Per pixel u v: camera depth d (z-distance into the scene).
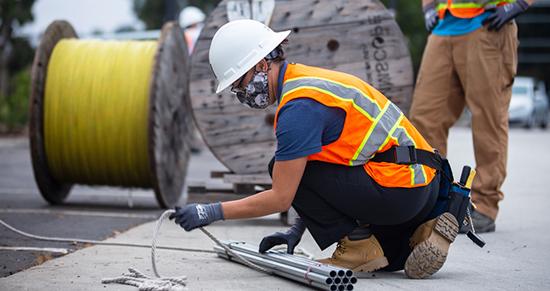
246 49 4.13
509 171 12.19
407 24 36.66
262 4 6.59
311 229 4.41
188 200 6.95
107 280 4.21
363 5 6.61
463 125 31.52
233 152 6.71
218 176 6.96
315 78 4.11
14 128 20.45
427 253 4.38
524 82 30.28
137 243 5.53
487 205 6.30
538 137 23.12
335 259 4.56
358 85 4.23
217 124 6.68
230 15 6.59
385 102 4.32
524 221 6.96
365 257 4.51
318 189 4.26
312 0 6.62
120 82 7.32
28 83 20.69
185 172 8.03
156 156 7.17
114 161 7.40
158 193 7.36
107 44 7.67
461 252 5.44
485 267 4.92
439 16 6.43
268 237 4.67
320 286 4.04
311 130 3.99
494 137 6.28
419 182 4.29
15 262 4.73
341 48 6.65
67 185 8.00
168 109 7.44
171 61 7.48
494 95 6.25
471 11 6.24
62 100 7.40
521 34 57.56
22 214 6.97
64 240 5.57
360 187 4.22
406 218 4.36
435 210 4.60
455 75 6.46
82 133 7.36
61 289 4.06
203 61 6.63
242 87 4.20
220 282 4.30
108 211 7.40
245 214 4.06
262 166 6.72
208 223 4.06
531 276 4.65
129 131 7.27
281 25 6.62
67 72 7.46
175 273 4.53
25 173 11.47
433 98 6.45
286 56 6.64
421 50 36.72
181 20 19.17
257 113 6.69
